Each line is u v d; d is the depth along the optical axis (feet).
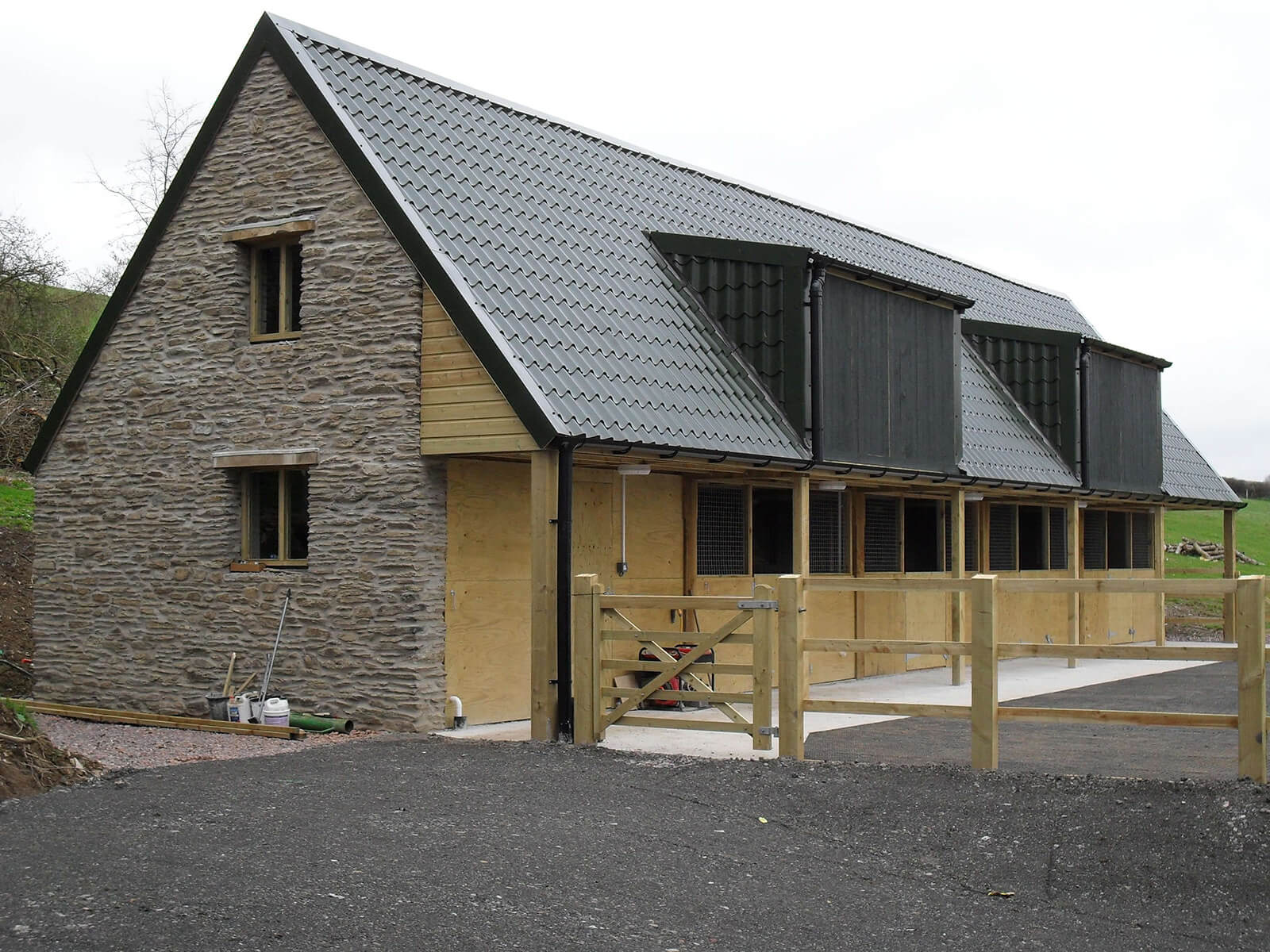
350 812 28.55
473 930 20.92
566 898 22.94
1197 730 44.50
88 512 51.16
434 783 32.35
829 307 51.80
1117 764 36.47
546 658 39.88
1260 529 175.01
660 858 25.91
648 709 50.85
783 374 50.75
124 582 50.08
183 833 25.96
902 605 65.57
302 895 22.03
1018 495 71.15
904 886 25.22
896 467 54.85
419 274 42.98
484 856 25.18
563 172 54.65
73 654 51.21
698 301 52.80
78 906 20.86
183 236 49.21
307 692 44.80
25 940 19.26
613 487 49.98
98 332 50.88
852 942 21.89
